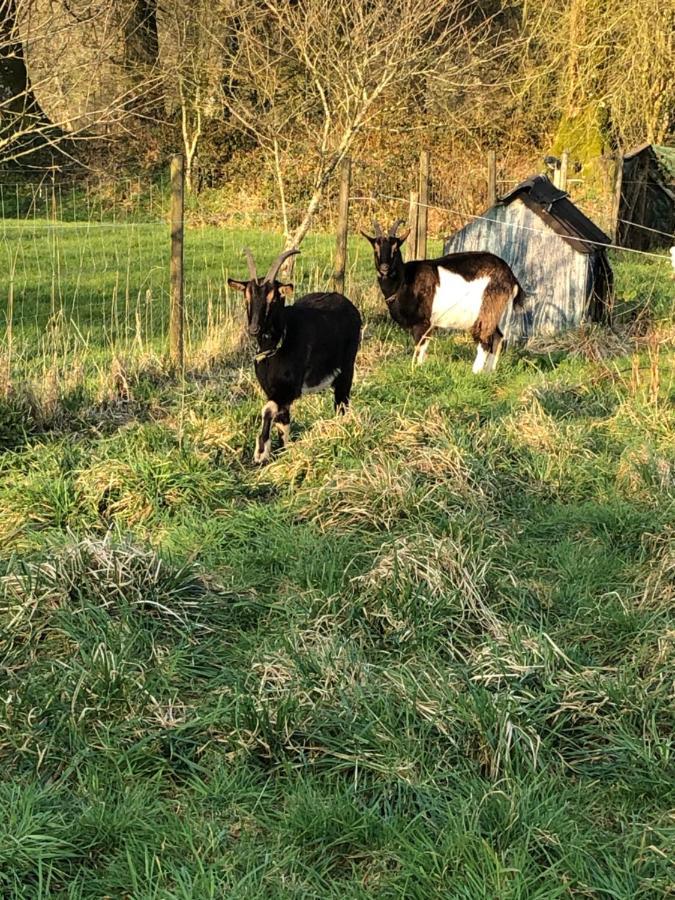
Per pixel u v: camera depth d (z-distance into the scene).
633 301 12.52
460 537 7.01
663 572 6.66
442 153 21.38
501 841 4.13
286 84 18.11
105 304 12.13
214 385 9.47
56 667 5.48
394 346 10.84
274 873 4.07
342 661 5.54
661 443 8.23
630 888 3.87
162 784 4.68
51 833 4.16
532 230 11.65
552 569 7.00
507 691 5.18
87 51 11.84
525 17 21.48
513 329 11.80
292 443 8.24
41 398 8.66
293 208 19.16
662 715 5.11
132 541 6.88
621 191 17.62
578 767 4.78
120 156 21.11
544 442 8.17
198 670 5.65
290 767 4.71
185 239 16.14
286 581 6.88
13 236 15.27
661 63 19.66
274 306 8.03
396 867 4.13
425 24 13.53
